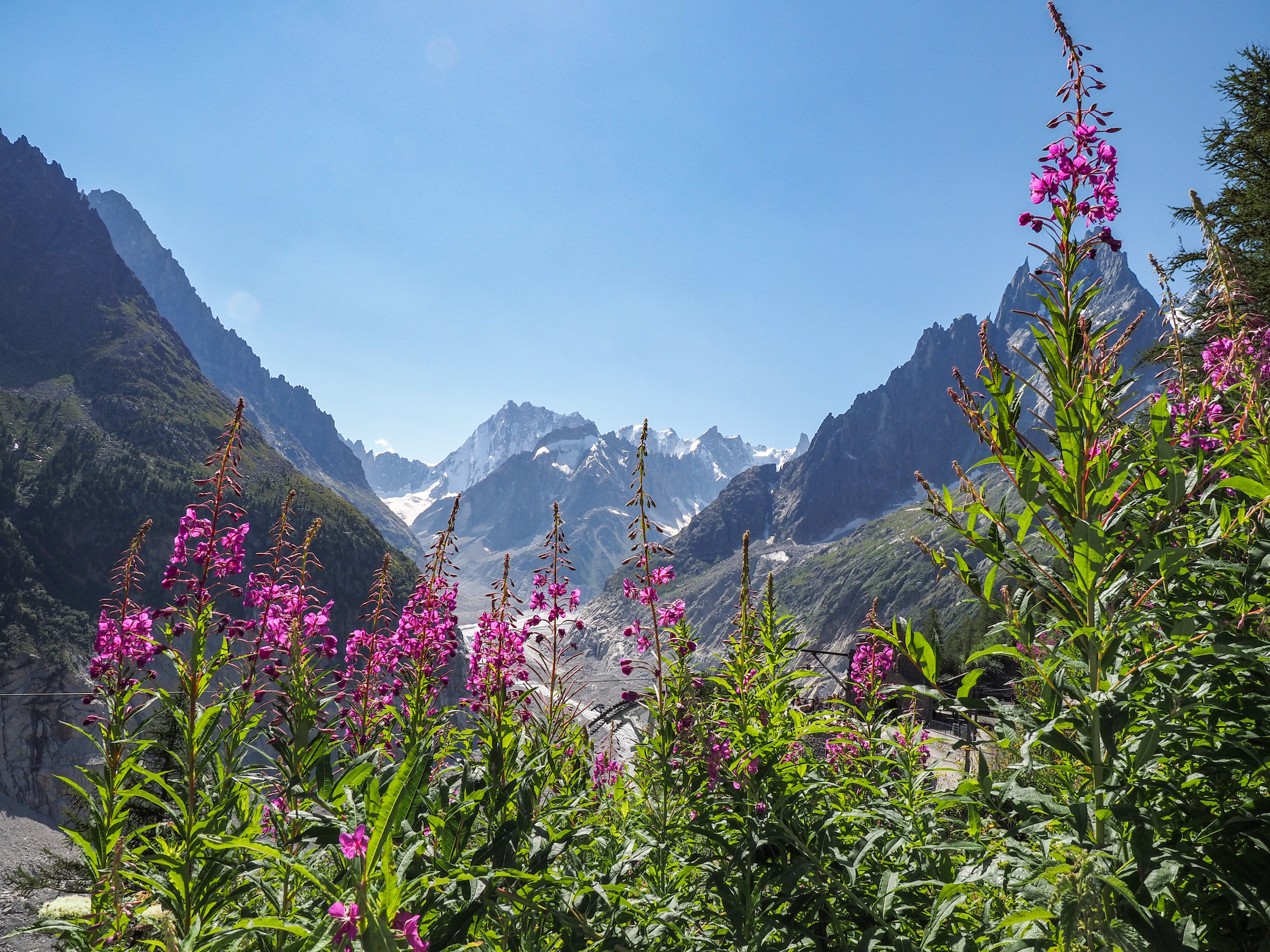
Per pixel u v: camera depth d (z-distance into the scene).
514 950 3.37
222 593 4.59
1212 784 2.67
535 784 3.79
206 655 4.24
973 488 2.93
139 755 4.45
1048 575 2.70
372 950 1.83
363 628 5.10
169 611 4.38
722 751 4.26
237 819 3.81
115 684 4.45
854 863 3.34
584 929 3.18
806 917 3.33
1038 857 2.41
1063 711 2.58
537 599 5.04
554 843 3.28
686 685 4.57
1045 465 2.72
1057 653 2.73
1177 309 3.93
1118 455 2.89
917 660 2.84
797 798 3.88
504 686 4.49
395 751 4.60
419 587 5.14
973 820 2.93
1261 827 2.38
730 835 3.85
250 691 4.39
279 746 4.18
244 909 3.35
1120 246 2.76
